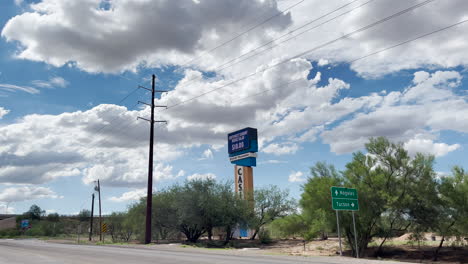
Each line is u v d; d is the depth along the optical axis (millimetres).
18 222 150875
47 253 25406
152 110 43188
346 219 30297
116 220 71125
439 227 28516
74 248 32250
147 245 37406
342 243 40062
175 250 27656
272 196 56844
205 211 47125
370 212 28922
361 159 30547
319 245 42125
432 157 29328
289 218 41219
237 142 59438
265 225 56000
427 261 27766
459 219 27781
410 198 28062
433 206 28938
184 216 46844
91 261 18125
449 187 28312
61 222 152500
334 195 23031
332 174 32531
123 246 35750
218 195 48500
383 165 30094
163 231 58812
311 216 33281
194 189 48781
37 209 165375
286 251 34438
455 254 29875
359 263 16453
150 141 42312
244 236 55406
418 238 30078
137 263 16578
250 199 53656
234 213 47281
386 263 16688
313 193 31750
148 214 40531
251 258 19203
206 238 62281
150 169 41562
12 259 20266
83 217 162125
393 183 29484
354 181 30109
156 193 56969
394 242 39750
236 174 58156
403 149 29672
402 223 29938
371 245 36625
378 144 30172
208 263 16047
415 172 29484
